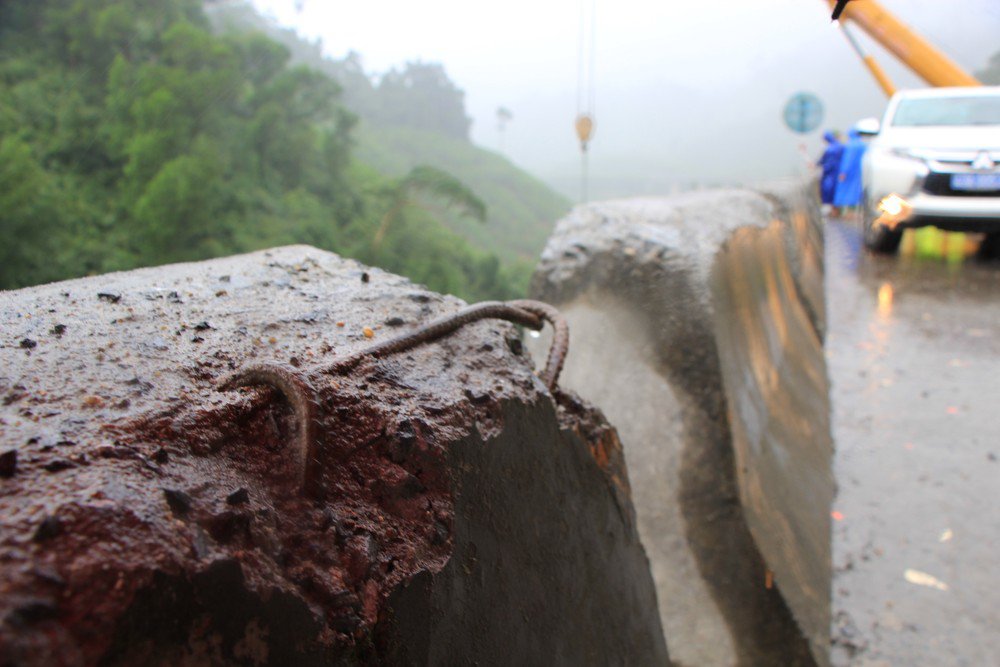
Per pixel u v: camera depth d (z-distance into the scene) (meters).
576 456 1.66
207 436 0.96
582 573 1.58
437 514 1.13
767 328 3.96
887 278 6.95
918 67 7.22
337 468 1.07
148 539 0.74
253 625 0.80
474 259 13.52
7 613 0.61
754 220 4.38
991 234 7.38
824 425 4.39
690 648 2.61
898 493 3.87
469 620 1.16
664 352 3.06
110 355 1.17
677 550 2.77
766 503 3.01
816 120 11.47
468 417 1.27
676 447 2.89
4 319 1.33
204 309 1.50
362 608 0.94
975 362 5.11
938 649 2.90
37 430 0.87
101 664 0.65
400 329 1.52
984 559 3.37
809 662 2.57
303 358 1.27
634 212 3.66
